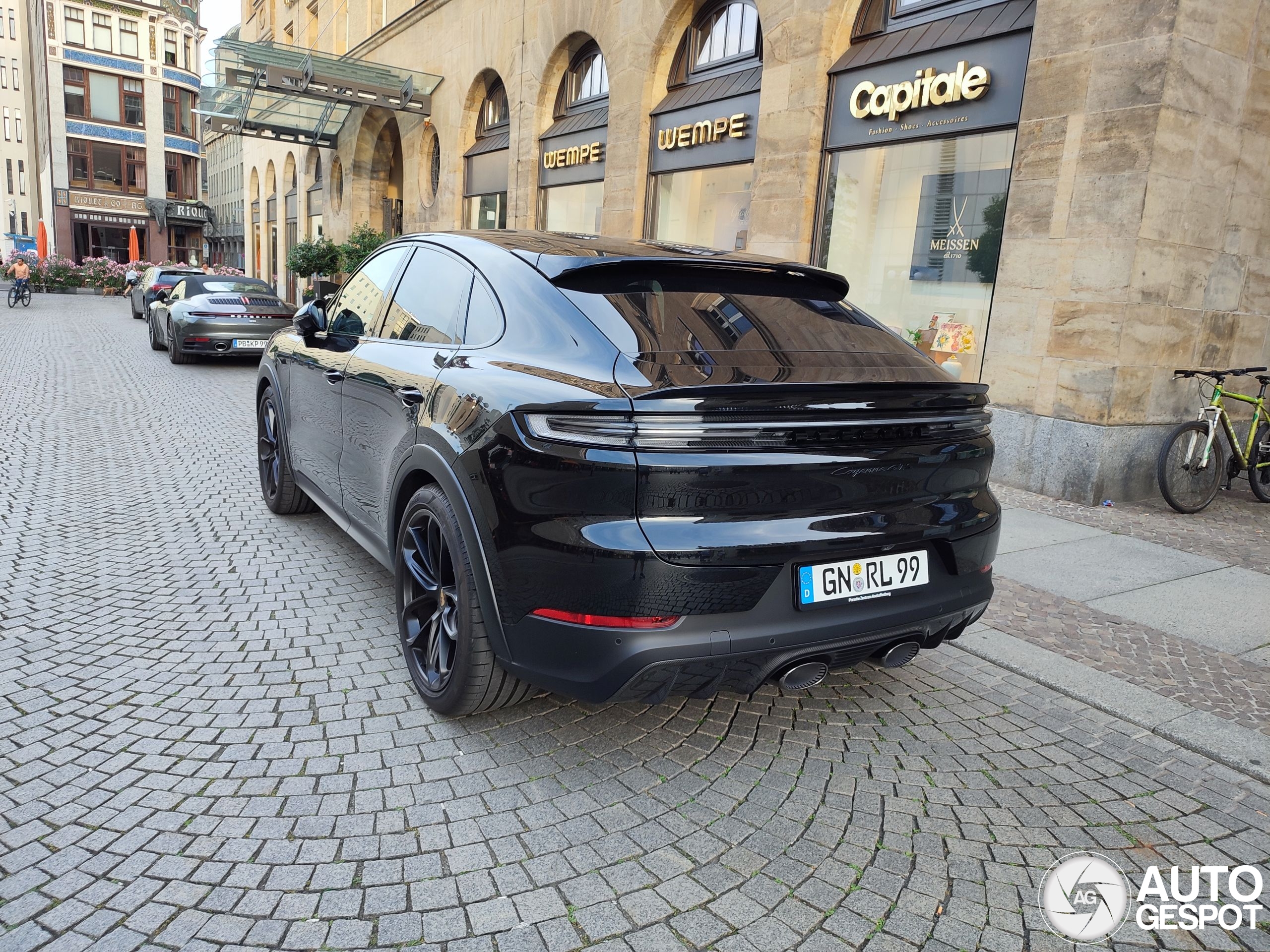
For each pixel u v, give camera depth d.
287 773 2.57
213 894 2.05
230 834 2.28
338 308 4.37
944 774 2.75
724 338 2.67
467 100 17.84
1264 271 7.20
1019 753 2.91
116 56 56.12
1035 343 6.87
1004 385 7.12
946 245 7.98
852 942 2.00
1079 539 5.60
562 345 2.61
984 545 2.80
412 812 2.41
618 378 2.36
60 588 3.96
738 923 2.04
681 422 2.21
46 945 1.86
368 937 1.95
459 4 17.75
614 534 2.24
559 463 2.31
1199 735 3.03
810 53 9.08
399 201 25.16
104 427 7.96
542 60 14.74
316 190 29.19
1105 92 6.34
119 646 3.39
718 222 10.97
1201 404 7.07
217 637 3.52
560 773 2.64
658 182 12.10
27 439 7.24
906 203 8.36
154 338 15.24
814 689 3.33
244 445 7.40
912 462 2.53
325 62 18.30
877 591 2.53
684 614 2.27
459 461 2.67
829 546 2.39
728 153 10.64
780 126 9.48
